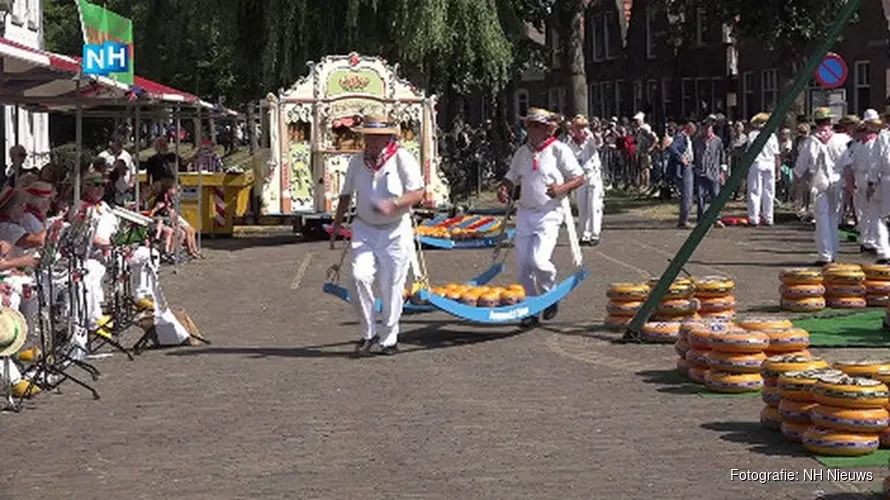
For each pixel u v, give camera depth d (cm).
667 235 2495
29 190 1243
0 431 944
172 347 1316
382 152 1228
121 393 1078
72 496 766
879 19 4625
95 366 1212
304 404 1015
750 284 1712
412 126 2630
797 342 1020
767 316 1405
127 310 1402
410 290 1337
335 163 2600
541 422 928
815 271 1451
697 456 820
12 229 1224
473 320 1299
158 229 2092
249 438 902
